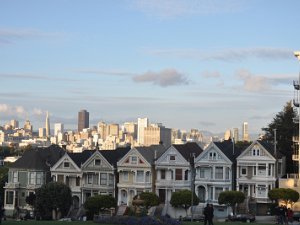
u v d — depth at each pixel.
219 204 104.75
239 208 106.62
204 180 110.00
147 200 102.75
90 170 116.50
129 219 62.94
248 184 108.38
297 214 90.25
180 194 102.56
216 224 62.75
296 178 108.88
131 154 113.69
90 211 106.06
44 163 123.00
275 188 103.38
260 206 107.12
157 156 115.94
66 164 118.56
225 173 108.88
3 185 134.62
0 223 55.44
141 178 112.75
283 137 142.00
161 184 111.94
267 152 107.25
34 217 110.56
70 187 117.81
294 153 122.56
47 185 109.62
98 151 116.94
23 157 124.19
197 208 109.19
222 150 110.94
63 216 110.38
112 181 115.31
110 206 105.25
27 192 121.31
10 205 121.12
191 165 111.56
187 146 118.19
